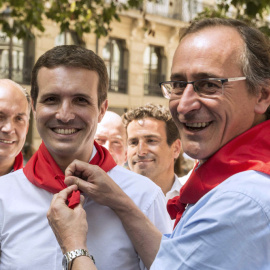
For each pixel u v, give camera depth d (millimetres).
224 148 1435
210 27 1485
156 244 1759
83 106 1797
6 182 1925
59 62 1768
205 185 1446
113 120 3219
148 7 16312
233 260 1269
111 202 1764
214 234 1294
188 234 1347
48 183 1820
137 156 2959
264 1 5883
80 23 7098
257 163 1346
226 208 1292
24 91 2635
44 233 1815
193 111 1460
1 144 2480
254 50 1455
